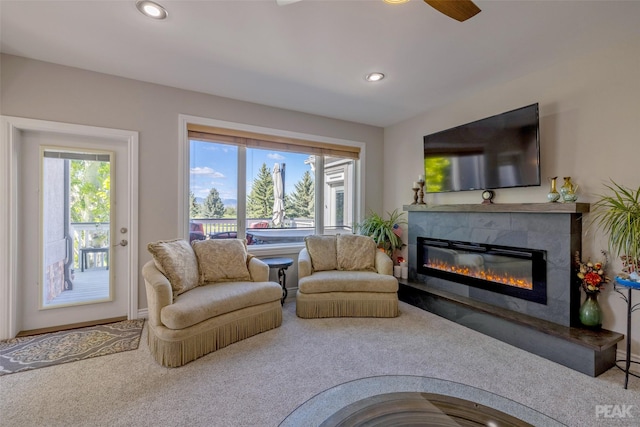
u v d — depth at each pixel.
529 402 1.75
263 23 2.06
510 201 2.96
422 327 2.87
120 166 3.05
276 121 3.74
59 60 2.60
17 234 2.59
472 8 1.44
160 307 2.19
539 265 2.55
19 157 2.63
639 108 2.15
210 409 1.67
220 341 2.39
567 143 2.54
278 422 1.58
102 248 2.99
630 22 2.00
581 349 2.08
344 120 4.25
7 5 1.88
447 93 3.28
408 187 4.21
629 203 2.15
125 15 1.98
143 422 1.57
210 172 3.50
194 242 3.02
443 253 3.52
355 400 1.46
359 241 3.73
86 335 2.61
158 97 3.08
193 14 1.97
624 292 2.21
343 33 2.17
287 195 4.03
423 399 1.44
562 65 2.58
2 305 2.50
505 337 2.56
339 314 3.13
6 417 1.59
